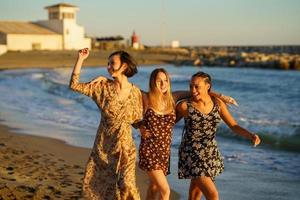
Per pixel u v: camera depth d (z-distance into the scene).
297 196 7.27
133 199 5.23
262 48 164.12
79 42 84.69
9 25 78.44
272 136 12.83
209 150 5.28
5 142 11.48
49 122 15.91
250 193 7.41
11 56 67.31
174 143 11.52
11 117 17.14
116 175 5.20
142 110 5.36
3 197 6.34
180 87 33.66
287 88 32.06
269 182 8.09
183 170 5.37
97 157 5.26
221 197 7.20
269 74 51.19
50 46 80.38
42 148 10.91
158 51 97.56
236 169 9.09
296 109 19.81
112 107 5.16
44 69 52.12
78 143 11.79
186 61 73.81
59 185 7.22
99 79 5.24
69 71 49.44
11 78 38.25
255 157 10.24
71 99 23.72
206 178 5.23
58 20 81.81
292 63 62.03
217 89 31.67
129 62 5.21
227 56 79.44
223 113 5.47
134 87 5.33
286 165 9.45
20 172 7.98
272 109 19.81
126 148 5.21
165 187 5.25
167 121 5.27
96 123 15.73
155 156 5.27
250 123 15.09
